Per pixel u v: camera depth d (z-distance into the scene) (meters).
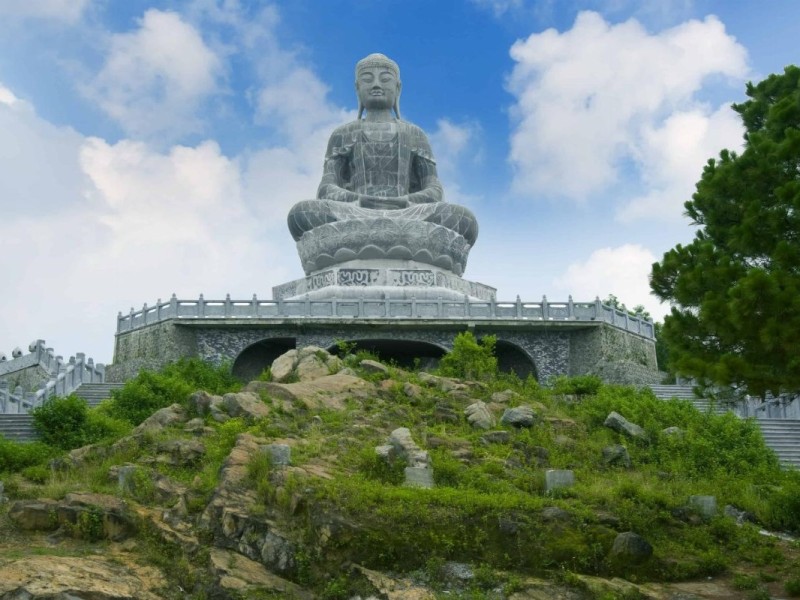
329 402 25.55
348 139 50.09
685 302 18.30
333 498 17.09
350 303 40.16
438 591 15.64
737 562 17.53
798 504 21.08
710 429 27.41
